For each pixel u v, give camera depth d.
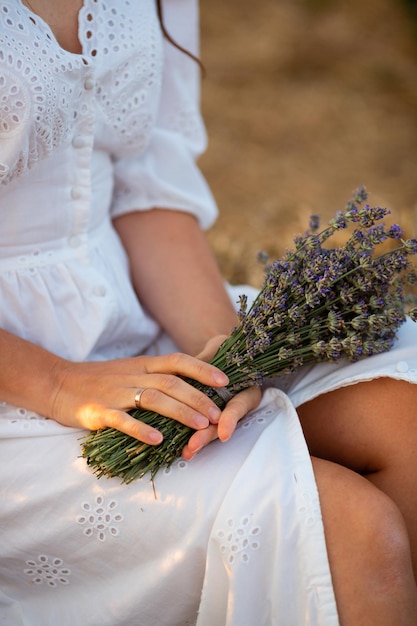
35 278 1.13
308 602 0.97
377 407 1.08
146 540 1.04
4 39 1.04
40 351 1.10
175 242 1.29
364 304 1.06
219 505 1.01
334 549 0.98
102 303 1.15
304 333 1.08
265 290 1.08
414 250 1.05
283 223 2.24
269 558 0.99
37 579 1.10
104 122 1.16
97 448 1.03
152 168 1.30
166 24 1.32
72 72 1.09
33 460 1.06
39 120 1.06
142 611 1.06
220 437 1.02
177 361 1.06
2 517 1.06
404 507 1.06
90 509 1.04
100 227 1.22
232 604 0.99
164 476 1.03
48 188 1.12
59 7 1.12
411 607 0.96
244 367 1.07
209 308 1.25
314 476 1.00
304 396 1.09
